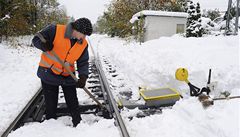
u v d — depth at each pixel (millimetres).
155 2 31203
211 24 20984
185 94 5664
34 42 3490
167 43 10742
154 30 21406
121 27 31297
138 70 7793
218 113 3883
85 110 5055
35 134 3730
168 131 3828
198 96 4312
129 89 6621
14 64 10766
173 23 21516
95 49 19688
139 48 12078
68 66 3809
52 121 4078
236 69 5961
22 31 23328
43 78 3898
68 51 3689
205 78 5820
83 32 3443
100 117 4633
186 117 4121
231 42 8641
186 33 19703
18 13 21297
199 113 4012
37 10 26328
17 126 4273
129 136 3482
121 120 3951
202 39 10273
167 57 7879
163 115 4332
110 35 42281
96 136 3676
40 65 3916
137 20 23234
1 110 5078
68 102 4160
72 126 4262
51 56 3773
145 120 4215
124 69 9227
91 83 7387
